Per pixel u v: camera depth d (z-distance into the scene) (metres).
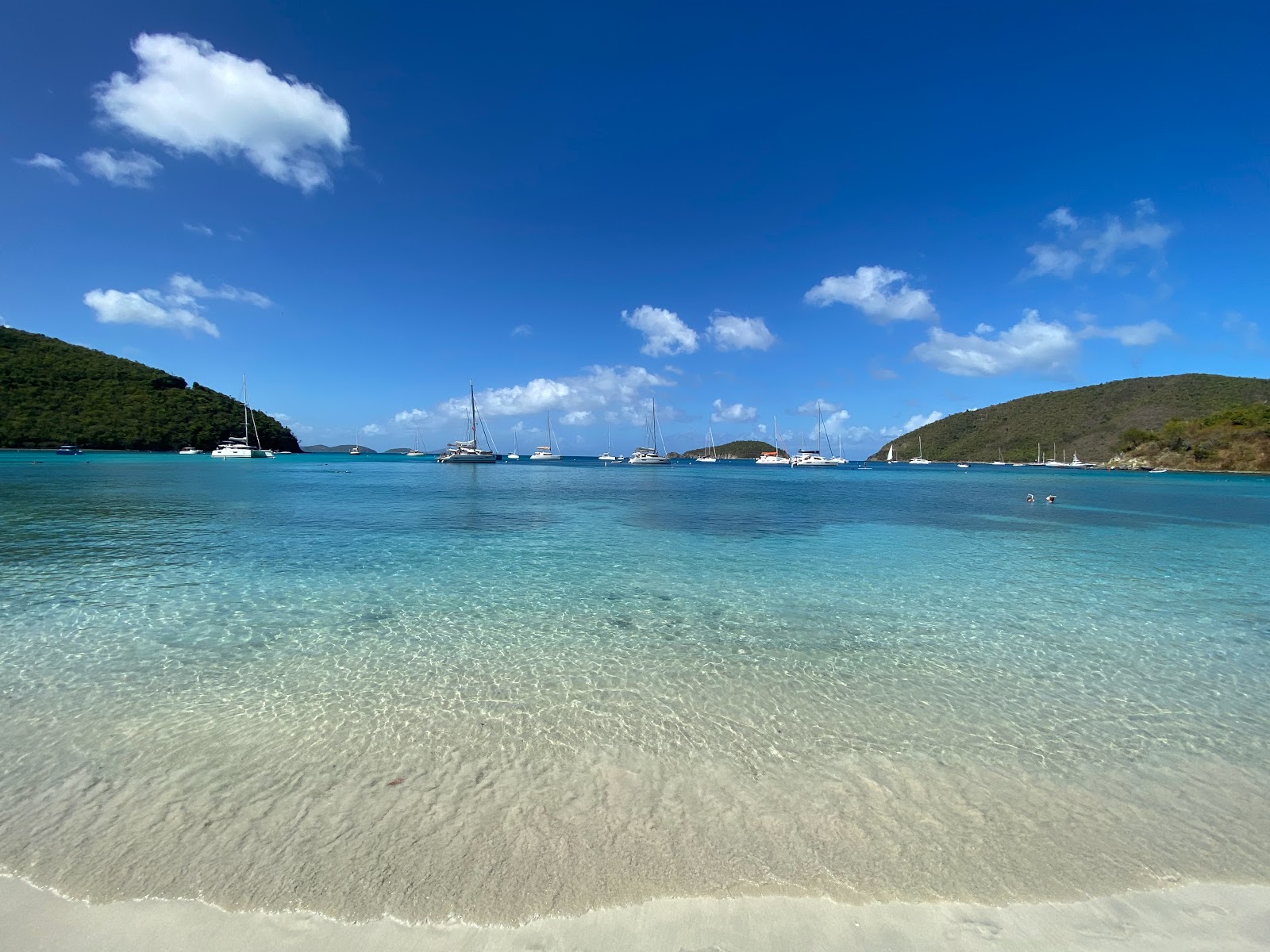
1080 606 10.80
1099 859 4.04
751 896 3.64
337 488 39.62
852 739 5.70
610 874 3.79
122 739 5.41
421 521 21.89
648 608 10.24
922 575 13.32
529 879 3.73
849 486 53.06
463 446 98.31
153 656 7.54
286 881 3.67
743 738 5.69
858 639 8.73
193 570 12.65
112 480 39.38
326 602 10.30
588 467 99.44
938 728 5.96
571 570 13.41
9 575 11.88
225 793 4.59
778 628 9.22
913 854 4.05
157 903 3.48
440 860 3.89
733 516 25.17
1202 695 6.86
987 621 9.76
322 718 5.93
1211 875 3.90
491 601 10.62
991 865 3.96
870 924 3.43
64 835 4.05
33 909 3.41
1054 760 5.37
